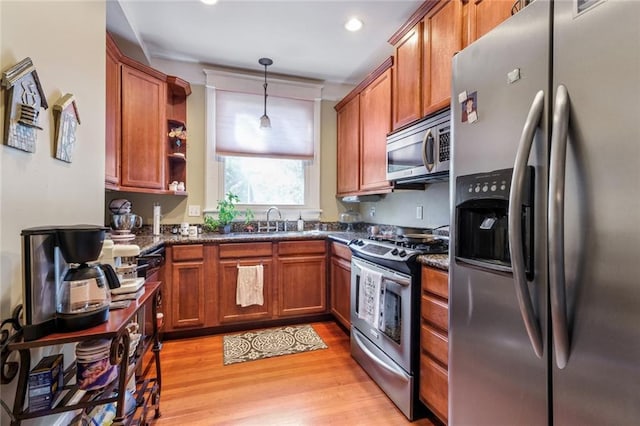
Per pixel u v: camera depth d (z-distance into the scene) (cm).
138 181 261
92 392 107
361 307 214
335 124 372
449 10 182
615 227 69
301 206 362
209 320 270
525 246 89
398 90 236
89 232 102
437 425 161
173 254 260
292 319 300
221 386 195
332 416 168
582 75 76
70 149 133
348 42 274
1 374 93
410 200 281
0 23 91
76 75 138
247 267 277
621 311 68
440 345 151
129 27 236
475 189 111
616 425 69
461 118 119
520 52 94
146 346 175
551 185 78
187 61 314
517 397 95
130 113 253
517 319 95
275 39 270
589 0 74
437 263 151
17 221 100
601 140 71
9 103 94
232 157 342
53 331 96
